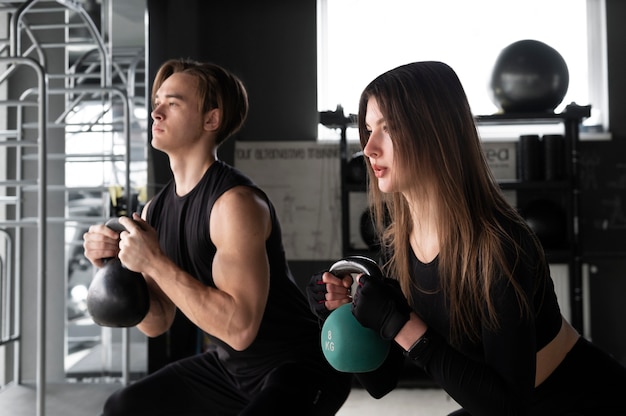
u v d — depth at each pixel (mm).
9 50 3018
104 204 3594
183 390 1852
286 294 1795
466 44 4727
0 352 3576
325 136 4840
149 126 3432
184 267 1816
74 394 3082
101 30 3611
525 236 1212
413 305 1407
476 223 1212
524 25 4719
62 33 3648
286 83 4859
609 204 4637
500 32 4719
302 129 4852
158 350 3400
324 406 1719
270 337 1755
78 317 3600
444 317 1322
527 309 1177
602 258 4605
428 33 4762
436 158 1208
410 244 1393
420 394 3916
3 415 2734
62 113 3629
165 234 1851
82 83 3646
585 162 4656
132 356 3561
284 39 4867
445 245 1238
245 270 1635
